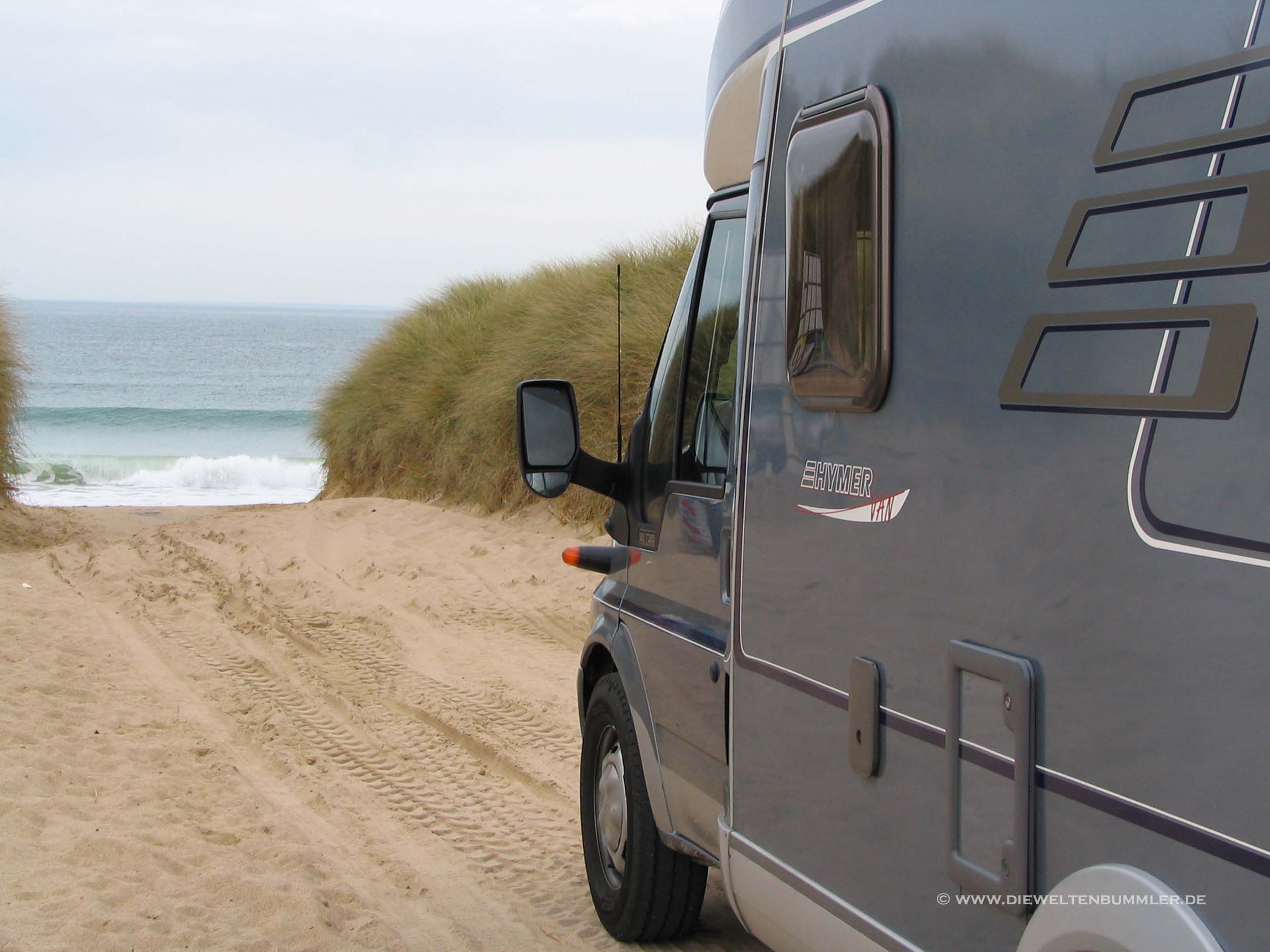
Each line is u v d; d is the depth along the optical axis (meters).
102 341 109.81
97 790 5.19
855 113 2.25
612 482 3.81
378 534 12.91
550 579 10.51
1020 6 1.84
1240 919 1.39
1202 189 1.50
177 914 3.96
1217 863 1.42
